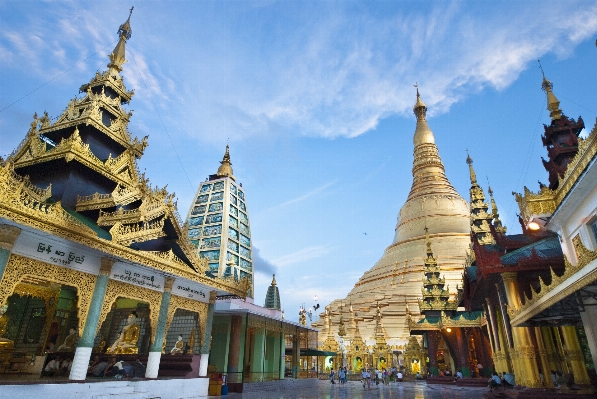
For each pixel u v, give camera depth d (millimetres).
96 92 26906
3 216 13383
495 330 30625
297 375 45062
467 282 39938
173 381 20375
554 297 13891
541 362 21484
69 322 21562
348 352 65562
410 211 94000
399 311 72188
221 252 51125
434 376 45500
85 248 16953
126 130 25781
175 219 22203
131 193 20969
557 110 26422
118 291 18375
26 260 14727
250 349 39375
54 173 21484
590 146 16719
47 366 19344
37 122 22500
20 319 21094
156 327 20328
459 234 83312
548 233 25500
